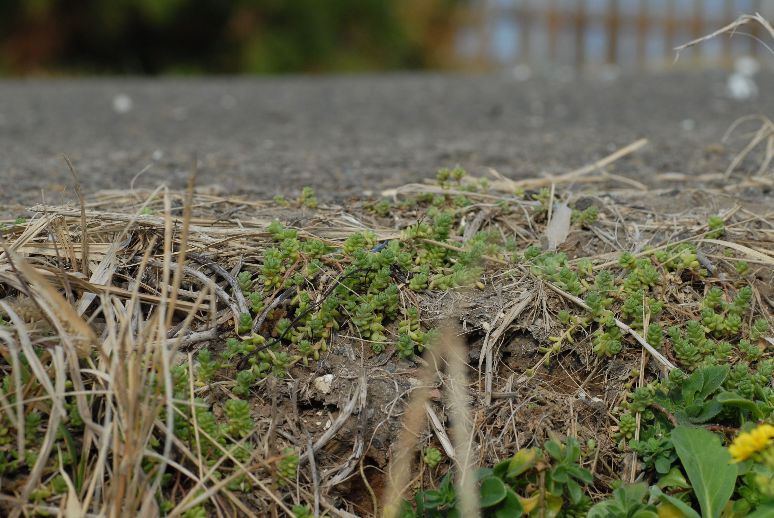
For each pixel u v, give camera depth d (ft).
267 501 7.93
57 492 7.48
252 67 54.24
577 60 57.77
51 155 16.79
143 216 9.45
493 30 59.26
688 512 7.50
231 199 11.45
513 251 9.97
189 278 9.15
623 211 11.09
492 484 7.66
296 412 8.42
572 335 9.06
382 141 18.83
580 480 8.25
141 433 7.18
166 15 51.98
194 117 24.04
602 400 8.80
